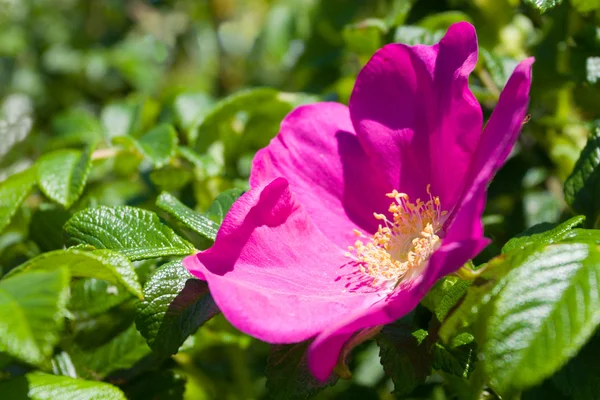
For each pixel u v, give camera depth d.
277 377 0.38
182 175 0.48
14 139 0.50
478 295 0.36
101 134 0.52
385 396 0.48
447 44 0.39
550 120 0.46
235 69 0.75
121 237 0.39
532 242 0.37
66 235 0.40
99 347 0.41
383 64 0.40
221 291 0.36
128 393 0.42
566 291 0.35
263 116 0.49
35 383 0.37
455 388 0.40
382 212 0.41
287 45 0.65
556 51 0.45
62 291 0.34
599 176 0.40
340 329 0.35
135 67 0.71
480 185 0.35
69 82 0.75
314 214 0.40
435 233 0.40
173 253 0.39
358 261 0.40
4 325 0.34
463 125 0.38
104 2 0.78
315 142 0.41
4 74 0.74
